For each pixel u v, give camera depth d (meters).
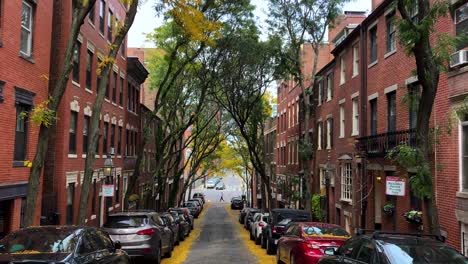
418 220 14.76
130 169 33.25
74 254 7.63
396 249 7.39
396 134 16.56
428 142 9.49
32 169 10.88
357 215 21.38
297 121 38.50
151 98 52.41
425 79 8.82
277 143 49.84
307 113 26.19
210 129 47.91
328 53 37.78
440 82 13.63
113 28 23.98
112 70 26.89
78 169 20.94
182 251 20.23
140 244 14.49
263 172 34.34
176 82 33.47
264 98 41.03
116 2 27.30
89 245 8.42
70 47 11.27
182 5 15.52
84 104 21.52
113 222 14.87
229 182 164.00
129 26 13.38
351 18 34.22
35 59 15.48
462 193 12.41
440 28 13.64
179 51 27.66
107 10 25.30
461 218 12.45
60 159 18.62
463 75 12.47
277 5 25.69
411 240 7.79
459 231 12.66
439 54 9.12
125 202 23.91
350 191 23.23
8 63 13.48
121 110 29.88
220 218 52.53
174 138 33.81
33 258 7.21
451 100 12.99
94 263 8.05
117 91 28.56
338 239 12.38
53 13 18.91
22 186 14.52
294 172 38.84
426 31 8.59
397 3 9.12
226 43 28.92
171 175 58.12
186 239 27.16
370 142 19.28
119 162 29.58
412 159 8.96
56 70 18.66
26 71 14.79
